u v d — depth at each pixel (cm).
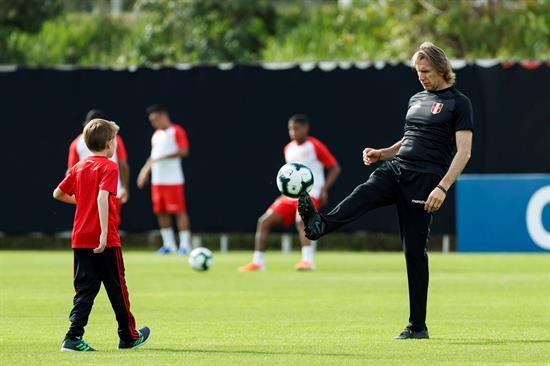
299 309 4219
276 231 8081
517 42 10144
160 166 7688
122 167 5988
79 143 5675
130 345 3000
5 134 8075
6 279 5691
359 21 11331
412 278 3200
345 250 8606
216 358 2828
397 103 7819
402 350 2984
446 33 10206
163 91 8012
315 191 6391
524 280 5650
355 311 4134
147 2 11044
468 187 7644
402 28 10388
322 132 7894
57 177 8069
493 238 7631
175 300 4594
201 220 8019
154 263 7000
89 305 2927
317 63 7906
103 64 10838
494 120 7750
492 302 4478
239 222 7994
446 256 7631
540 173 7750
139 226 8050
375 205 3172
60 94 8044
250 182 7981
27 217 8088
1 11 11375
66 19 12306
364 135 7850
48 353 2923
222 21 11306
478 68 7756
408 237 3166
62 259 7438
